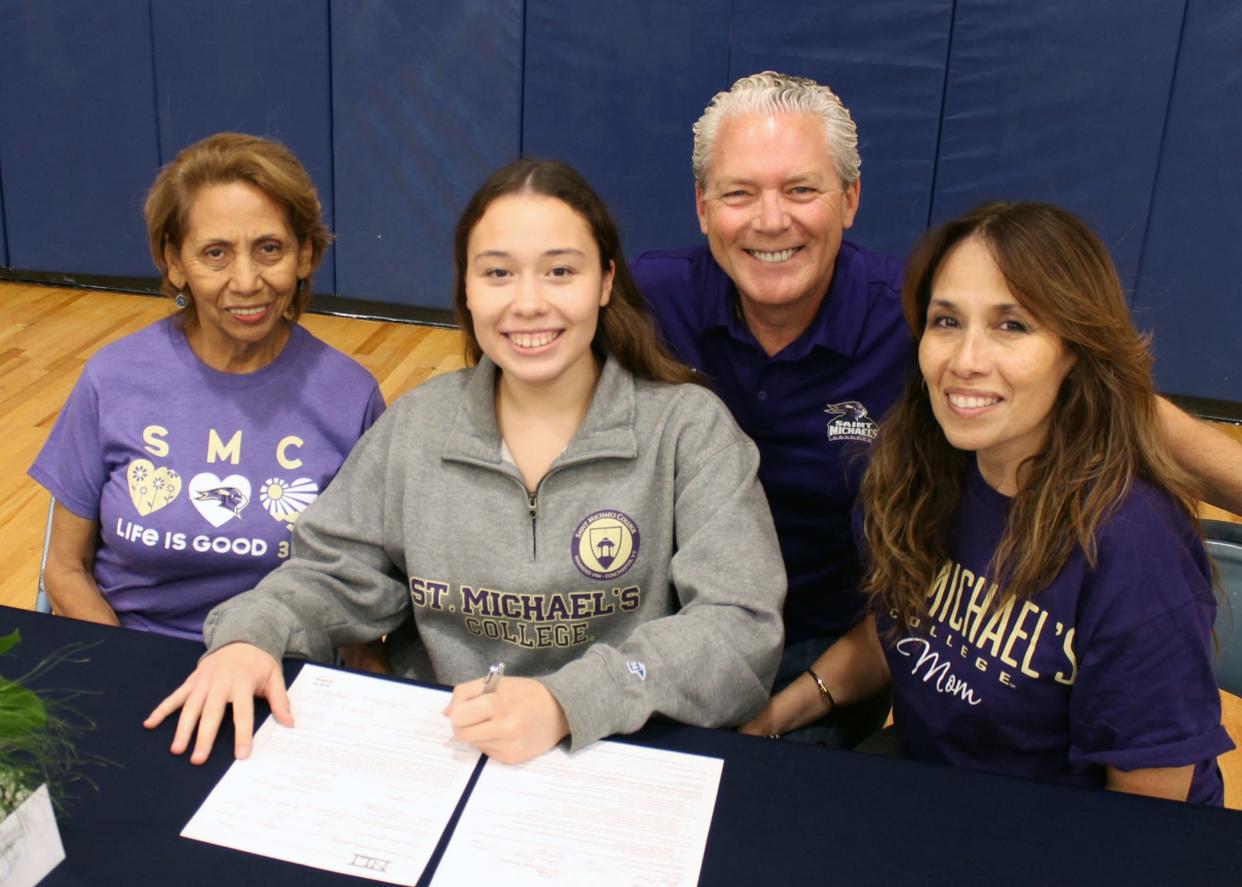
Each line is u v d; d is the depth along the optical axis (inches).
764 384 65.8
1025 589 45.4
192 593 60.2
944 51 135.2
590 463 52.0
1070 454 45.0
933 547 49.8
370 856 36.2
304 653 48.7
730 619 47.4
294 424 60.3
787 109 59.6
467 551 52.1
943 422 46.2
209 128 155.9
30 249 165.9
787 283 61.5
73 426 60.2
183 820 37.3
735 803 38.8
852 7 135.5
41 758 37.7
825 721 61.1
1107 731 44.3
